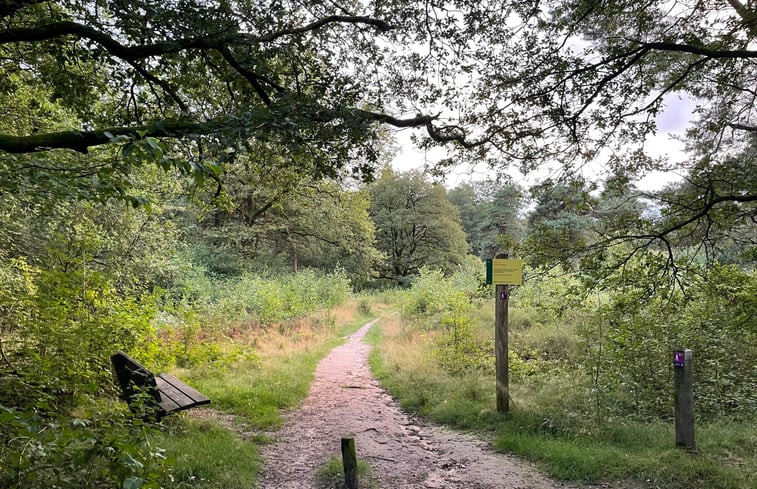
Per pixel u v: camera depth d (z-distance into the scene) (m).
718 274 5.90
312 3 5.93
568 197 6.55
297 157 6.17
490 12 5.54
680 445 4.40
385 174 13.84
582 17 5.38
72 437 2.53
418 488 4.04
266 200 24.16
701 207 5.90
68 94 6.06
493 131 6.45
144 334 5.88
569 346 9.02
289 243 27.86
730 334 6.36
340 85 6.04
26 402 4.23
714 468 3.92
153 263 13.55
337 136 5.41
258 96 6.70
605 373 6.41
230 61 5.70
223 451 4.37
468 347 8.92
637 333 6.49
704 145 6.73
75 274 4.85
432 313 15.31
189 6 4.82
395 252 43.81
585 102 5.90
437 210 43.19
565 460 4.42
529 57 5.78
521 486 4.07
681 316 6.86
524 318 11.91
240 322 13.59
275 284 17.98
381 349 11.79
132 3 4.50
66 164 4.03
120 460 2.41
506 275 6.09
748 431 4.82
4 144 3.59
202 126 4.30
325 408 6.75
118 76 5.95
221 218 25.48
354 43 6.53
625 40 5.58
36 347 4.61
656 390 6.18
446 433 5.67
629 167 6.27
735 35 5.17
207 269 21.44
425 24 5.95
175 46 4.88
